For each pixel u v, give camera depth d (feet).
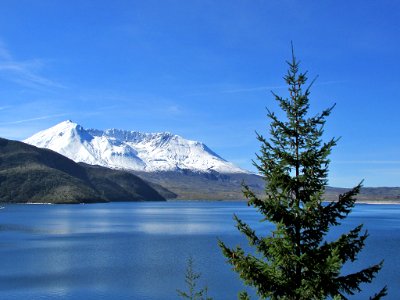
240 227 56.85
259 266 54.29
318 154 55.47
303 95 56.39
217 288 192.13
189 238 409.08
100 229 515.50
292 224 55.47
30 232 472.85
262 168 57.26
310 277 52.85
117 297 176.76
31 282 204.74
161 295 180.65
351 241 54.39
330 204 55.42
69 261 269.23
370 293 180.04
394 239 391.65
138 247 341.00
